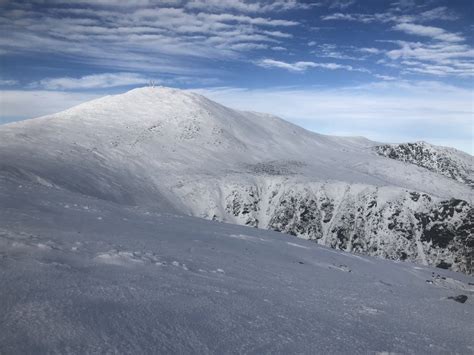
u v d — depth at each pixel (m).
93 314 6.93
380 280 23.62
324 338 8.55
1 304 6.57
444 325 12.59
